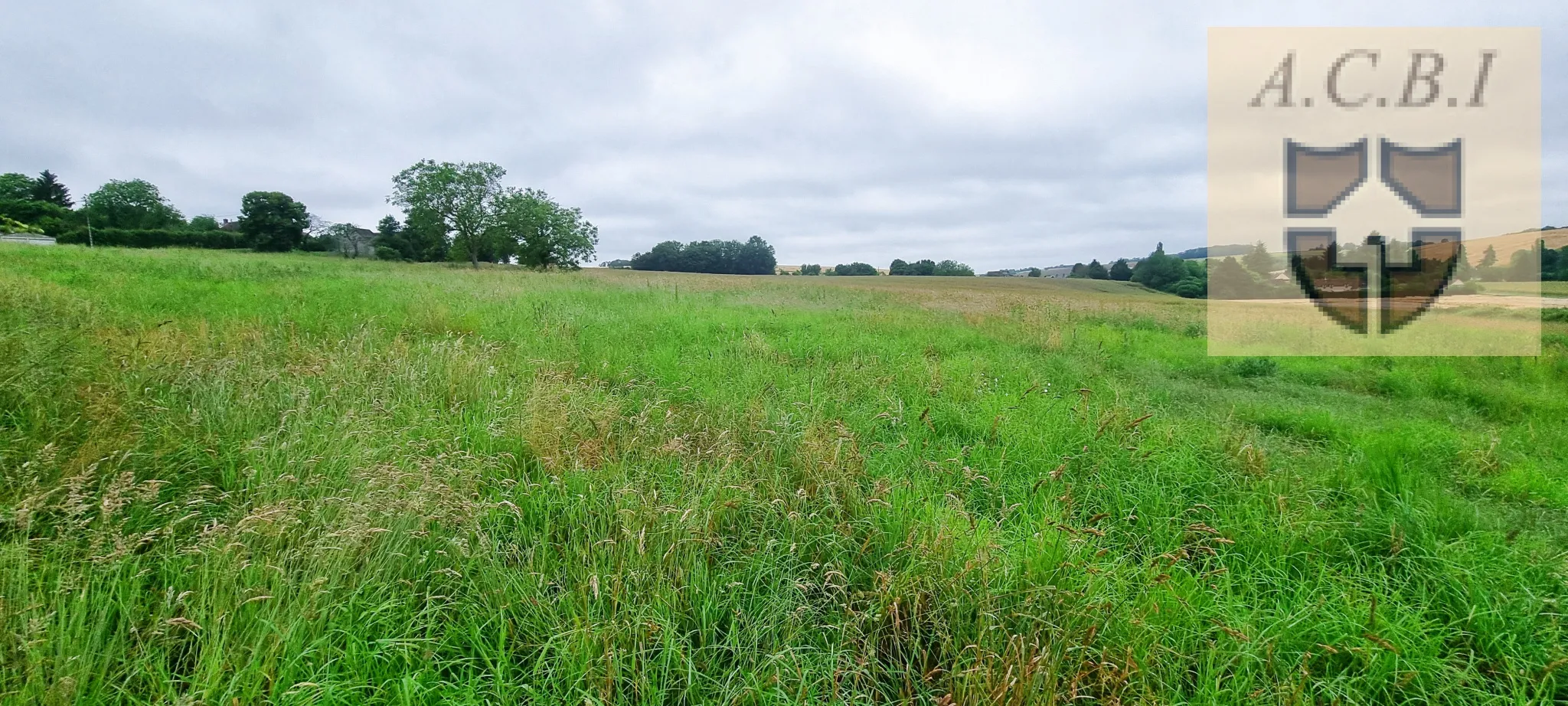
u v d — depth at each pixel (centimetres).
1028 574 274
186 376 412
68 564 225
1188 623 258
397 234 6681
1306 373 884
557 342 758
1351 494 399
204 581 220
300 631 212
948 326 1172
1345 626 261
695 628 257
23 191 5625
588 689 215
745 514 337
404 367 516
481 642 232
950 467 412
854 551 309
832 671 230
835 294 2261
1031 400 589
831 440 431
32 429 319
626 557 278
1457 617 279
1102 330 1195
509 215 4878
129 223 5884
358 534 246
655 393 560
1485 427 616
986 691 212
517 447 397
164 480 283
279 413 386
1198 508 373
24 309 573
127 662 196
